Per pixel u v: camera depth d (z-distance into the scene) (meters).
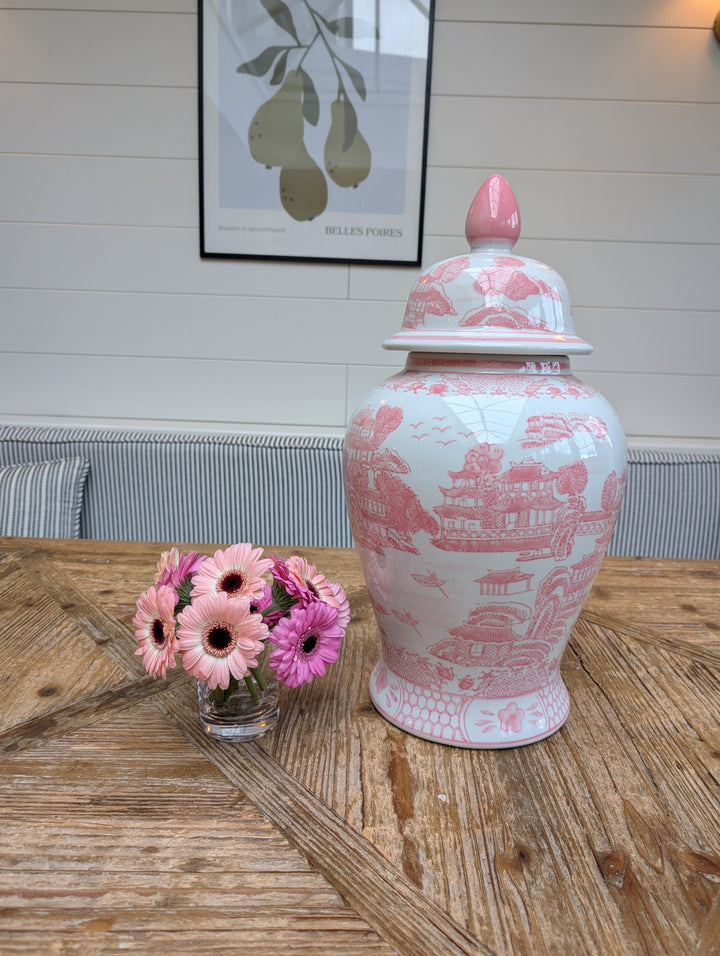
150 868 0.38
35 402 1.65
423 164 1.48
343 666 0.65
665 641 0.70
